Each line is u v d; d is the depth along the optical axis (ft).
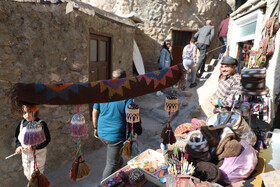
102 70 16.74
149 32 25.64
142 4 25.18
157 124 17.69
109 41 17.20
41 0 10.11
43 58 10.61
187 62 19.88
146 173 7.12
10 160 9.71
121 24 18.38
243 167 6.39
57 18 11.03
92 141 14.53
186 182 5.92
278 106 9.52
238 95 8.22
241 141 7.07
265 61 10.87
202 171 6.42
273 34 10.77
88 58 13.76
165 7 25.27
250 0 14.10
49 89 4.04
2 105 9.09
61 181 11.01
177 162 7.06
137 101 21.84
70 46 12.09
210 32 21.98
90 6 13.91
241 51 17.48
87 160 13.26
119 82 4.45
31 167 8.36
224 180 6.43
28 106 4.18
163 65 21.65
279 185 5.66
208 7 26.91
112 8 26.05
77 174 5.77
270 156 7.54
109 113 8.16
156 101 21.72
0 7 8.50
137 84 4.54
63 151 12.44
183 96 20.33
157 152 8.64
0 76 8.89
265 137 8.50
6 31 8.85
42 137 4.71
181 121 17.65
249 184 6.26
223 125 7.33
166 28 25.85
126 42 20.01
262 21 12.30
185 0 25.64
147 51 26.17
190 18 26.53
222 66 8.81
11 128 9.59
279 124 9.47
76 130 5.36
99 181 11.03
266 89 7.58
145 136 16.25
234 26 18.03
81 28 12.80
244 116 8.27
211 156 7.14
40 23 10.22
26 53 9.80
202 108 18.11
